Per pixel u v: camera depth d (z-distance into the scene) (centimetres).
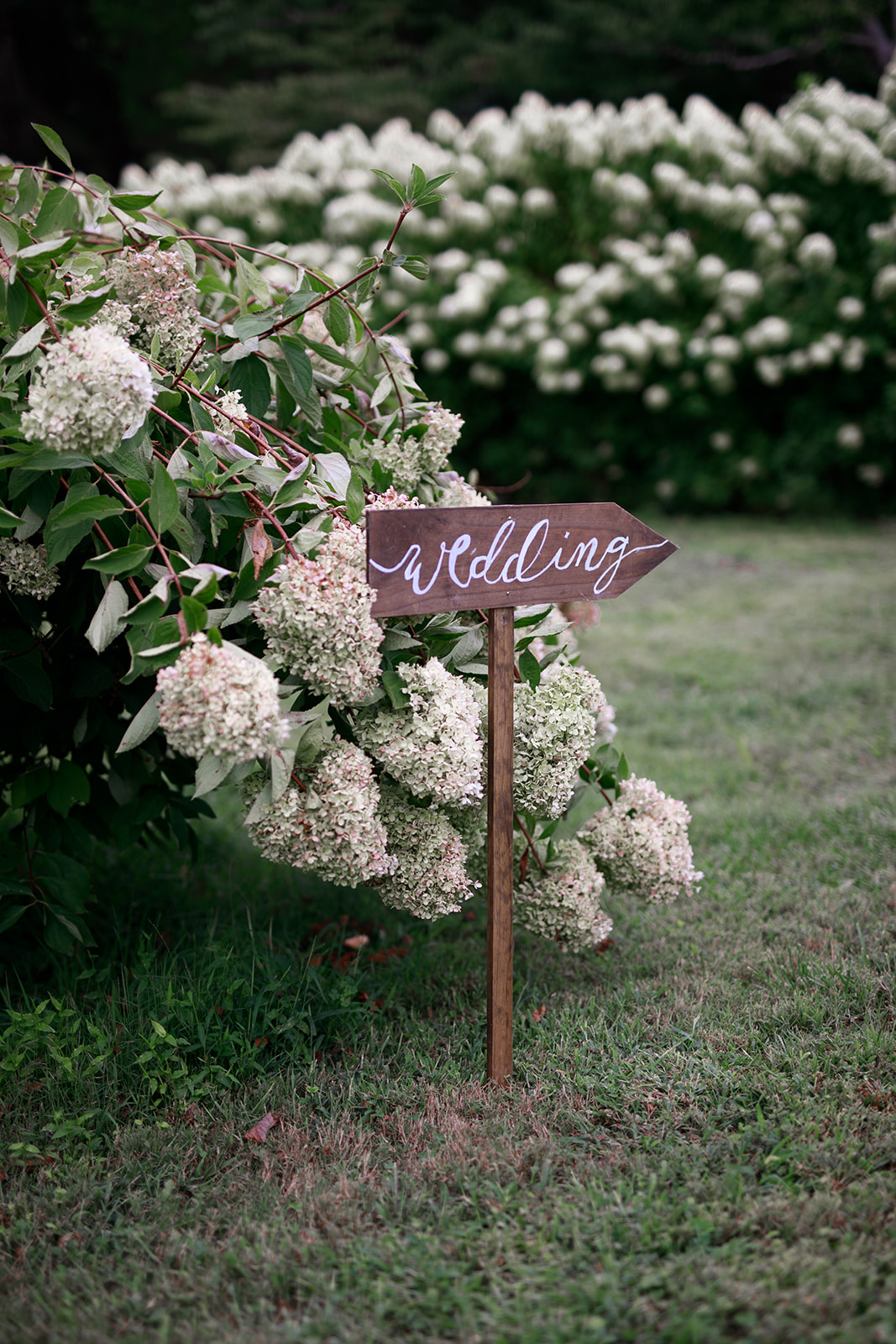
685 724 487
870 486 1002
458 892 236
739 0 1614
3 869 262
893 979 259
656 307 987
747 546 873
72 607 254
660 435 1042
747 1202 188
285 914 321
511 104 1802
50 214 225
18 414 211
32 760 284
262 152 1725
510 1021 234
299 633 199
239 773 197
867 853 338
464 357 1035
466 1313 167
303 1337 166
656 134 998
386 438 268
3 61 1609
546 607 249
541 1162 206
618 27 1636
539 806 244
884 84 955
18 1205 199
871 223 932
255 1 1753
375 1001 270
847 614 655
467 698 222
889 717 477
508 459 1086
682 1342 159
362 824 212
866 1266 172
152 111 1895
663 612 687
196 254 294
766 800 394
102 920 306
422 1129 218
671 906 318
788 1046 236
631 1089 225
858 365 910
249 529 220
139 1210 197
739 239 981
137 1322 172
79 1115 222
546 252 1061
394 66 1833
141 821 278
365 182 1005
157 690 187
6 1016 252
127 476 208
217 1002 248
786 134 941
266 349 254
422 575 208
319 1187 202
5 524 208
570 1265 178
